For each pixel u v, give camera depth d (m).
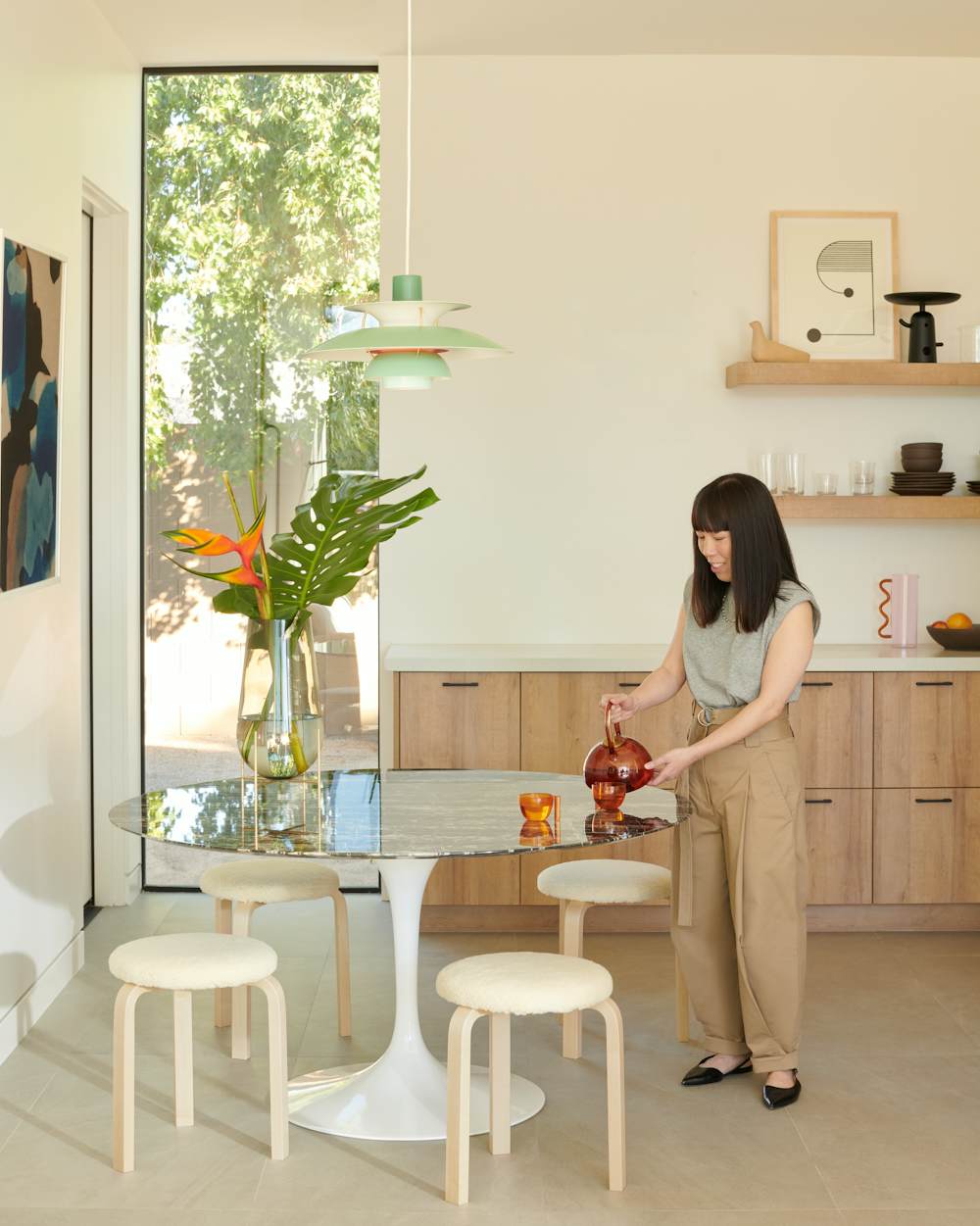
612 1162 2.92
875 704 4.70
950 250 5.19
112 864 5.12
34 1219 2.79
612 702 3.36
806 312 5.14
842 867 4.74
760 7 4.62
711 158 5.15
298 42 4.95
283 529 5.34
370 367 3.11
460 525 5.21
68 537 4.22
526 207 5.14
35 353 3.80
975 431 5.25
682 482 5.21
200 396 5.30
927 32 4.89
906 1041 3.81
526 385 5.19
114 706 5.11
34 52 3.87
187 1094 3.22
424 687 4.70
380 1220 2.79
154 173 5.25
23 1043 3.74
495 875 4.75
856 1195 2.91
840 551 5.25
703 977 3.52
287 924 4.91
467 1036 2.85
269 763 3.52
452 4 4.58
